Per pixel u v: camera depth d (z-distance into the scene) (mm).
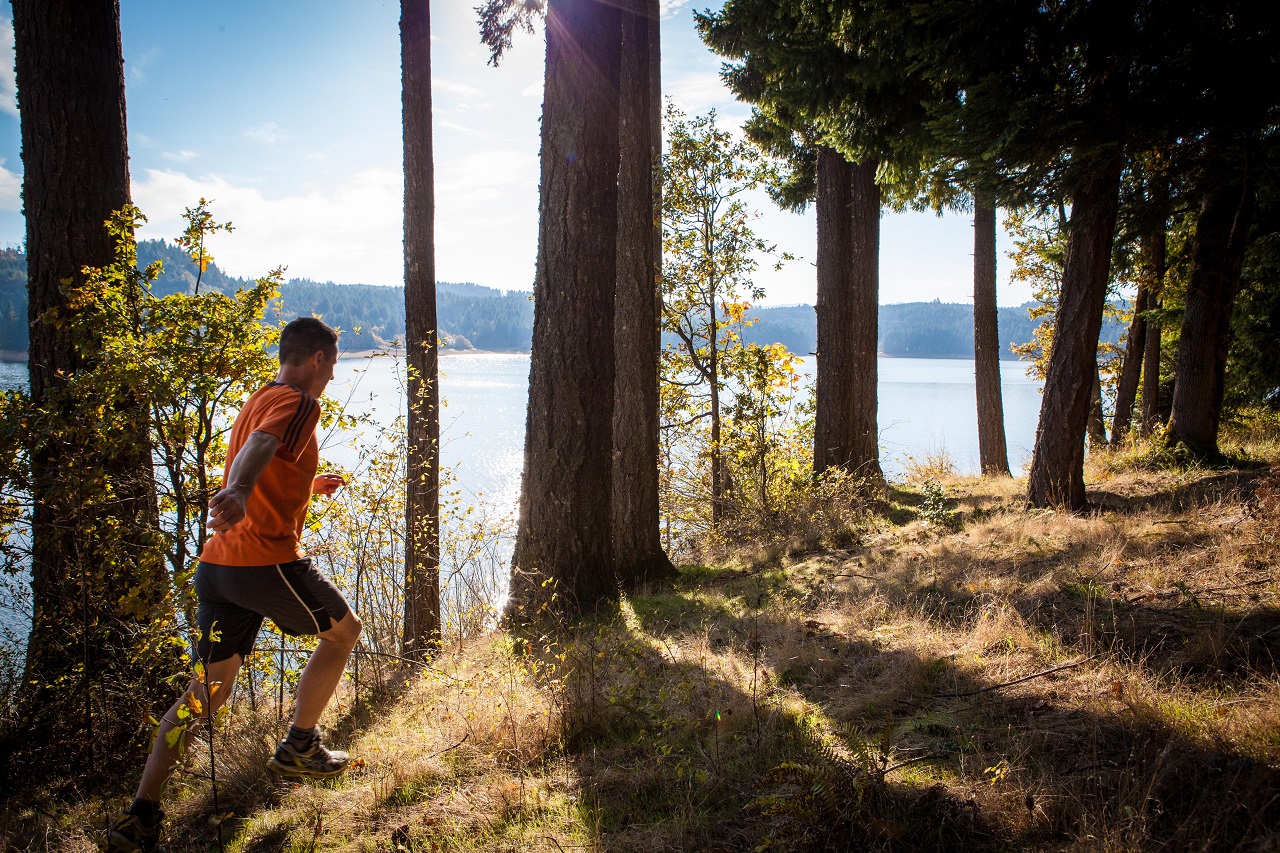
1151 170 8320
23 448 4156
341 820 2795
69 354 4879
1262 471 7684
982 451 15016
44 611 4184
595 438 6734
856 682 3584
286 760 2822
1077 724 2754
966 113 6777
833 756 2576
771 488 11859
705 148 10695
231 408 4422
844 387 12164
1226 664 3020
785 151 13680
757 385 11594
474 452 33969
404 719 3875
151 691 4066
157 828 2551
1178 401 9539
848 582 5715
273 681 4527
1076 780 2363
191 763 3449
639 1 8602
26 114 4910
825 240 12273
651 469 8125
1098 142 6371
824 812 2234
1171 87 6133
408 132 7758
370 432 5414
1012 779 2426
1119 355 21016
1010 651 3607
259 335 4375
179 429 4129
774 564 7609
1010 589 4547
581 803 2721
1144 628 3547
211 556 2717
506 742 3266
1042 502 7438
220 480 4348
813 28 9828
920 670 3473
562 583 6508
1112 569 4555
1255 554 4281
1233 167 7617
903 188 12258
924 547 6637
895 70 9039
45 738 3984
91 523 4195
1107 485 8688
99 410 4195
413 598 6293
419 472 6938
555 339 6641
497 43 9188
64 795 3814
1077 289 7152
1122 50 6180
